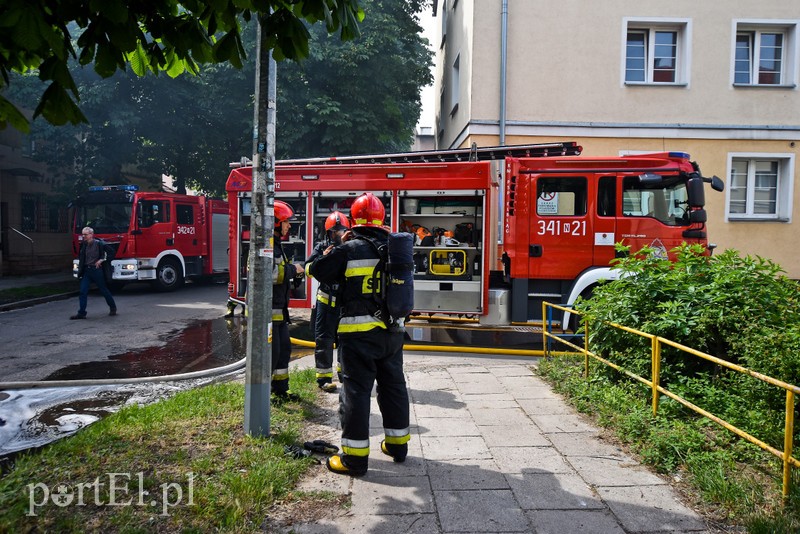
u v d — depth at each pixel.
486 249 7.87
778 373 3.86
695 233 7.65
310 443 4.06
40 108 2.74
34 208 21.55
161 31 3.14
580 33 12.86
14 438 4.49
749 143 12.98
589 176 7.75
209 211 16.83
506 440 4.27
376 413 5.06
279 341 5.07
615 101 12.93
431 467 3.75
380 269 3.64
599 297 5.83
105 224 14.72
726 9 12.84
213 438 4.08
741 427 3.88
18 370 6.82
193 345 8.34
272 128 4.21
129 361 7.31
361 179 8.31
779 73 13.27
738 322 4.53
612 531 2.91
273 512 3.10
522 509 3.15
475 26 12.84
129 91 17.00
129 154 18.55
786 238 13.07
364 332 3.60
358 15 3.40
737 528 2.92
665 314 4.80
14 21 2.34
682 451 3.79
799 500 2.97
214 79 16.19
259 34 4.11
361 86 16.17
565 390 5.54
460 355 7.80
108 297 11.09
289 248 8.79
